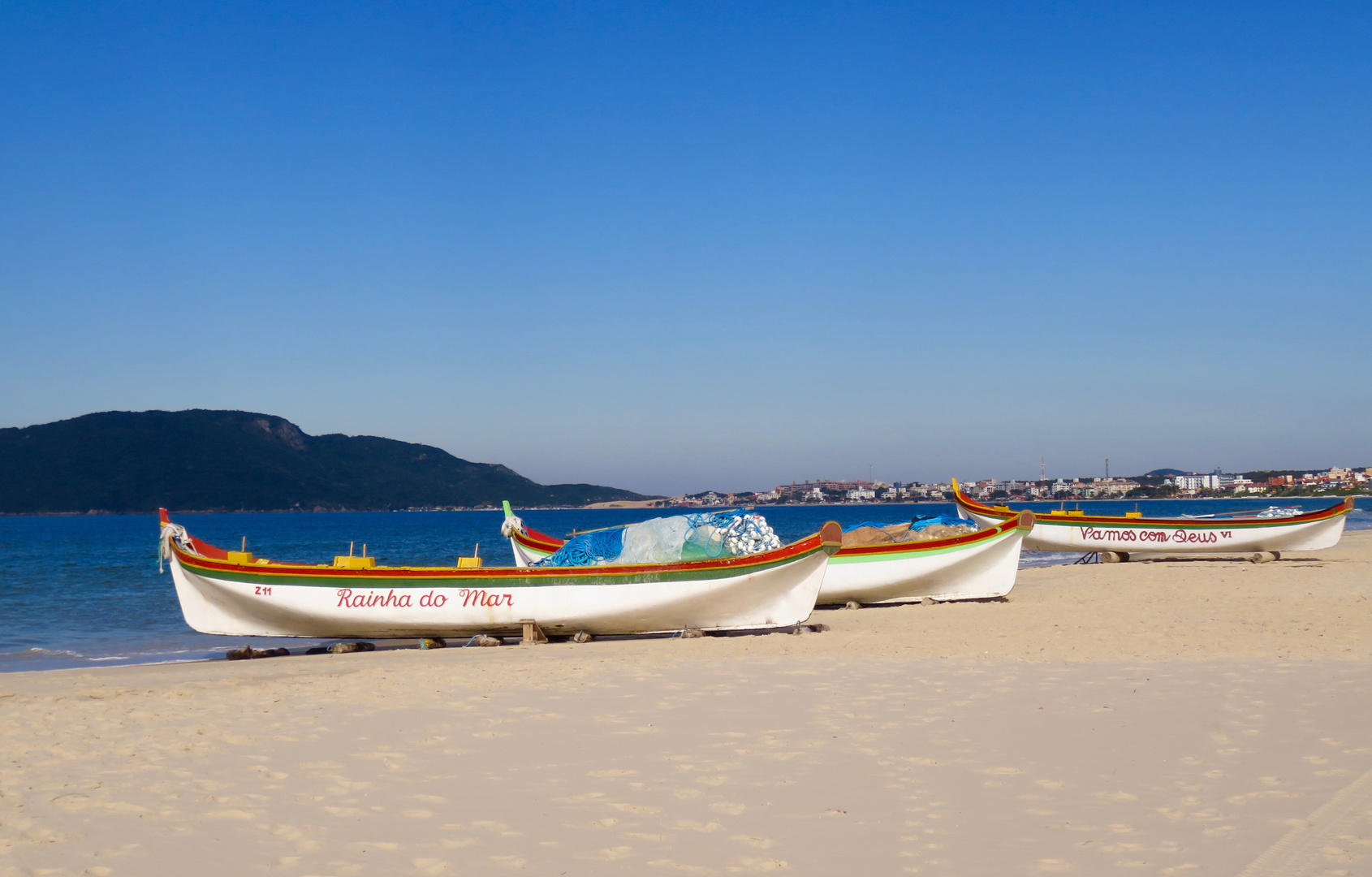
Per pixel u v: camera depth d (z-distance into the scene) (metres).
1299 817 5.90
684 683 10.84
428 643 16.47
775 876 5.22
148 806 6.50
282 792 6.81
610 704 9.71
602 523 167.75
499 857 5.54
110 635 20.72
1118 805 6.29
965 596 21.25
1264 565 29.69
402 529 123.56
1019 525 20.62
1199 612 17.55
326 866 5.39
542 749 7.96
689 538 17.11
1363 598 19.62
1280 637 14.08
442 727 8.80
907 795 6.61
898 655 12.88
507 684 11.01
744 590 15.87
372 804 6.53
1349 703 9.09
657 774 7.20
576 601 15.92
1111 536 31.86
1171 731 8.18
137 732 8.77
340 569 16.03
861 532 23.84
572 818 6.22
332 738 8.41
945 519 23.97
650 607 15.88
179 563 16.23
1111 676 10.84
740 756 7.67
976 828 5.91
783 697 9.94
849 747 7.88
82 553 62.19
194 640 19.83
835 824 6.04
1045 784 6.80
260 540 84.19
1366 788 6.44
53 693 11.05
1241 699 9.36
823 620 18.38
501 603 15.92
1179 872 5.09
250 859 5.50
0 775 7.28
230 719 9.28
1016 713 9.02
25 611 25.97
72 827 6.03
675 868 5.35
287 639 19.48
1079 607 19.00
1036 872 5.18
